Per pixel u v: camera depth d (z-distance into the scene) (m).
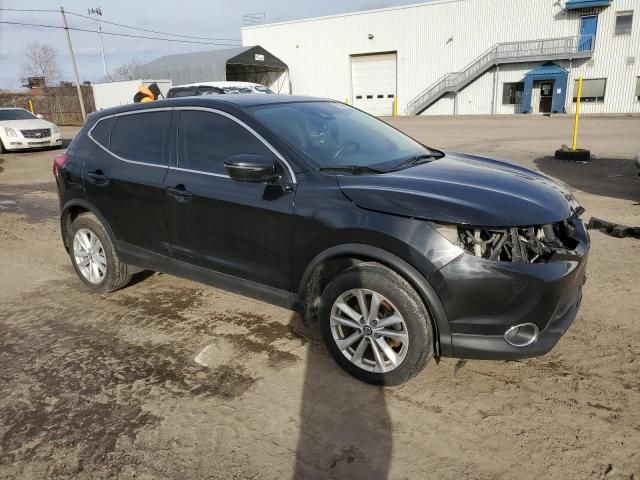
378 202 2.80
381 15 37.31
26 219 7.72
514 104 34.19
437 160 3.68
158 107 3.94
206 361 3.34
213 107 3.58
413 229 2.66
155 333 3.76
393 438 2.55
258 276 3.37
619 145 13.77
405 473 2.32
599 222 5.73
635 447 2.42
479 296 2.59
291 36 41.19
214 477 2.34
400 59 37.44
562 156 11.17
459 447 2.47
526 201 2.81
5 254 5.95
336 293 2.99
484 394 2.87
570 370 3.07
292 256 3.14
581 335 3.46
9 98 34.88
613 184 8.39
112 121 4.27
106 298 4.47
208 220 3.50
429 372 3.11
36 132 15.97
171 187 3.67
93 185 4.22
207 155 3.56
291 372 3.17
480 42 34.28
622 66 30.39
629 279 4.36
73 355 3.48
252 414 2.78
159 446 2.56
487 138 16.91
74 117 33.97
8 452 2.55
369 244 2.79
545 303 2.62
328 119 3.79
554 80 32.16
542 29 32.19
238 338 3.63
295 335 3.64
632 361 3.13
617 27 30.09
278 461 2.43
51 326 3.95
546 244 2.78
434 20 35.47
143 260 4.07
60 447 2.57
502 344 2.65
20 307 4.36
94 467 2.43
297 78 41.97
